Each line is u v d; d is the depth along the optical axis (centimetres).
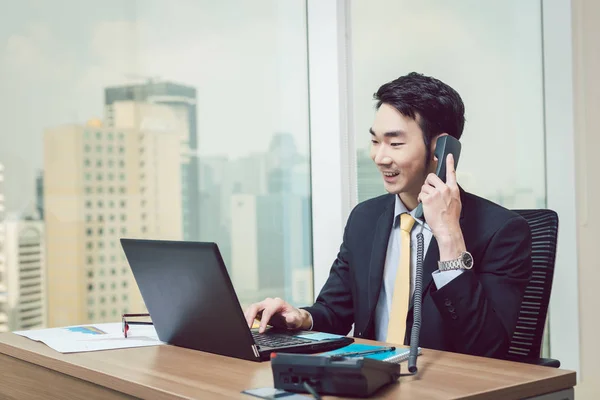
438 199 170
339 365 108
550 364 182
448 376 122
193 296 144
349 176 277
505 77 334
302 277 286
